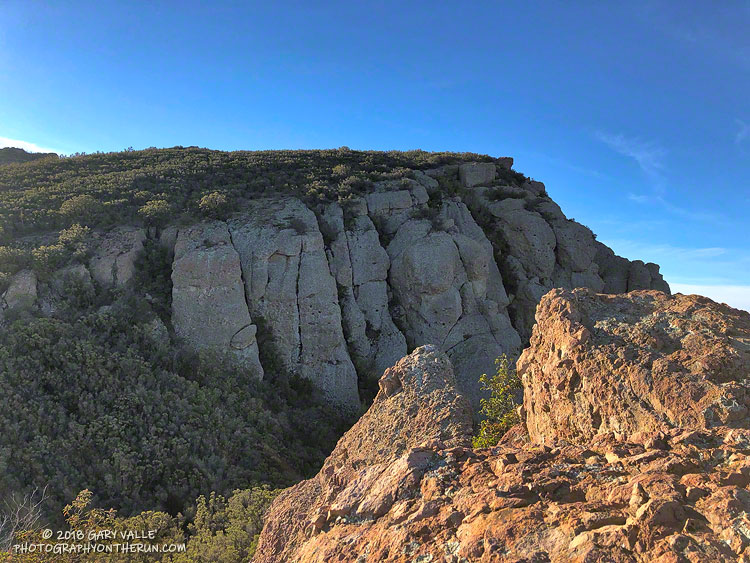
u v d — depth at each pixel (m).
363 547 5.21
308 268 23.56
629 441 5.42
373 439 10.56
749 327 6.43
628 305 7.29
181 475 14.14
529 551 4.03
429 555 4.52
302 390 21.72
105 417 14.75
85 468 13.38
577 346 6.74
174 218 24.75
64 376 16.03
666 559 3.49
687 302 6.91
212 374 19.17
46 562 9.40
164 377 17.52
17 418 14.02
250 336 21.19
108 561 9.59
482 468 5.55
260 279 22.89
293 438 18.22
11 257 19.36
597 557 3.70
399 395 11.30
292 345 22.52
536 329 8.08
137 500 13.09
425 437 9.97
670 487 4.16
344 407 21.97
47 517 11.50
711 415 5.13
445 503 5.18
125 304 19.78
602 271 36.19
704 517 3.84
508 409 10.36
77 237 21.72
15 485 11.95
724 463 4.49
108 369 16.73
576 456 5.39
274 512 9.55
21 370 15.46
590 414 6.30
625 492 4.36
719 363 5.62
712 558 3.45
